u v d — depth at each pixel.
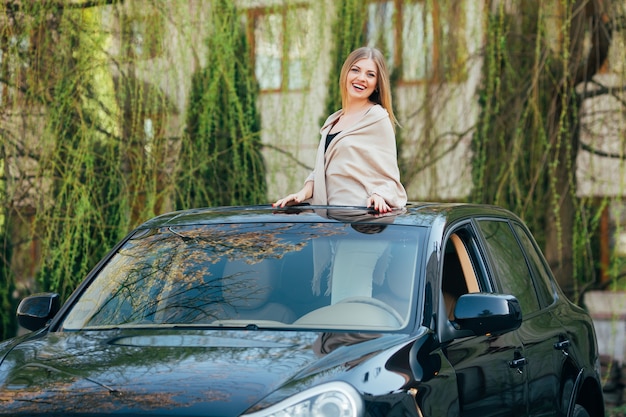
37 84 13.14
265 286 4.71
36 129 13.14
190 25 13.24
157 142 13.20
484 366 4.71
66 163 13.09
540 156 12.62
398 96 13.07
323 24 13.31
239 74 13.39
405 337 4.32
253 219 5.27
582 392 6.43
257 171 13.38
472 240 5.46
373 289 4.61
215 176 13.30
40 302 5.09
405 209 5.33
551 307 6.25
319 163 5.71
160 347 4.20
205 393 3.69
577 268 12.80
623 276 13.00
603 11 12.38
